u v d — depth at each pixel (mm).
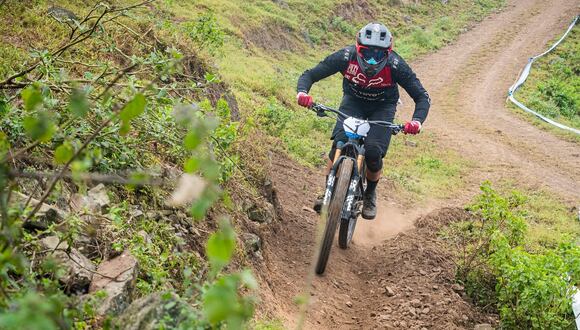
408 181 12445
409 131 6453
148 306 3004
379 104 6898
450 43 38188
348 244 7324
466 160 16344
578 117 28391
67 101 4438
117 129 4438
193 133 2143
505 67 33500
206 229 5352
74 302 3047
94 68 6641
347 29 35750
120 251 4090
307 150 12281
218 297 1812
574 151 19578
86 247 4035
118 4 9977
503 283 6328
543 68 34406
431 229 8719
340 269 6703
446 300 6203
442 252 7629
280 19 30328
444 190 12555
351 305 6004
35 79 4844
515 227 7012
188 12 19766
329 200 6168
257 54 24516
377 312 5902
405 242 7809
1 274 2447
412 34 37594
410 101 26094
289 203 8492
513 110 25453
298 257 6711
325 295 6008
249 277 1881
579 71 34594
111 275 3809
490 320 6254
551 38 39125
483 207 7133
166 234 4695
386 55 6590
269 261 6059
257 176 7238
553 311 5984
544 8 44875
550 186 14883
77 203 4281
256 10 29234
